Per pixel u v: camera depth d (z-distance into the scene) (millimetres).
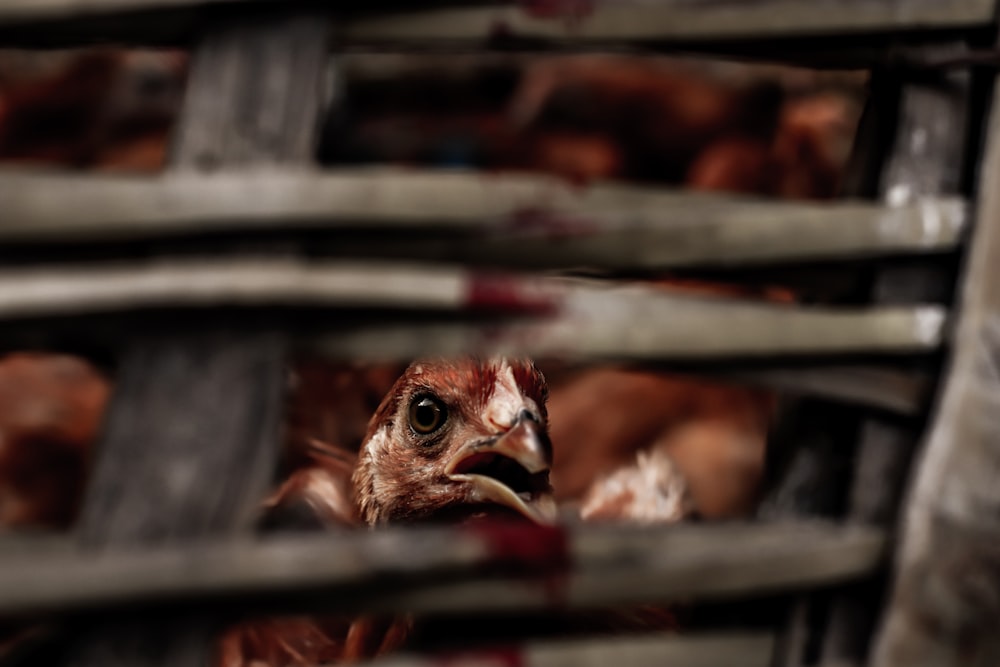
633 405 1156
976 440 567
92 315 541
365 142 1548
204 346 548
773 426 611
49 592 529
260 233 550
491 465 803
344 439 1039
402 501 818
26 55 1558
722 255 568
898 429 578
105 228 542
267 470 548
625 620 707
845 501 580
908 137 588
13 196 538
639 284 642
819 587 570
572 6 567
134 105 1530
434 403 813
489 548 544
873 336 573
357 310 551
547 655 557
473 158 1517
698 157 1428
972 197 579
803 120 1269
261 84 558
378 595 545
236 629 760
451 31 565
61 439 1037
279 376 549
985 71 588
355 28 564
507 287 556
